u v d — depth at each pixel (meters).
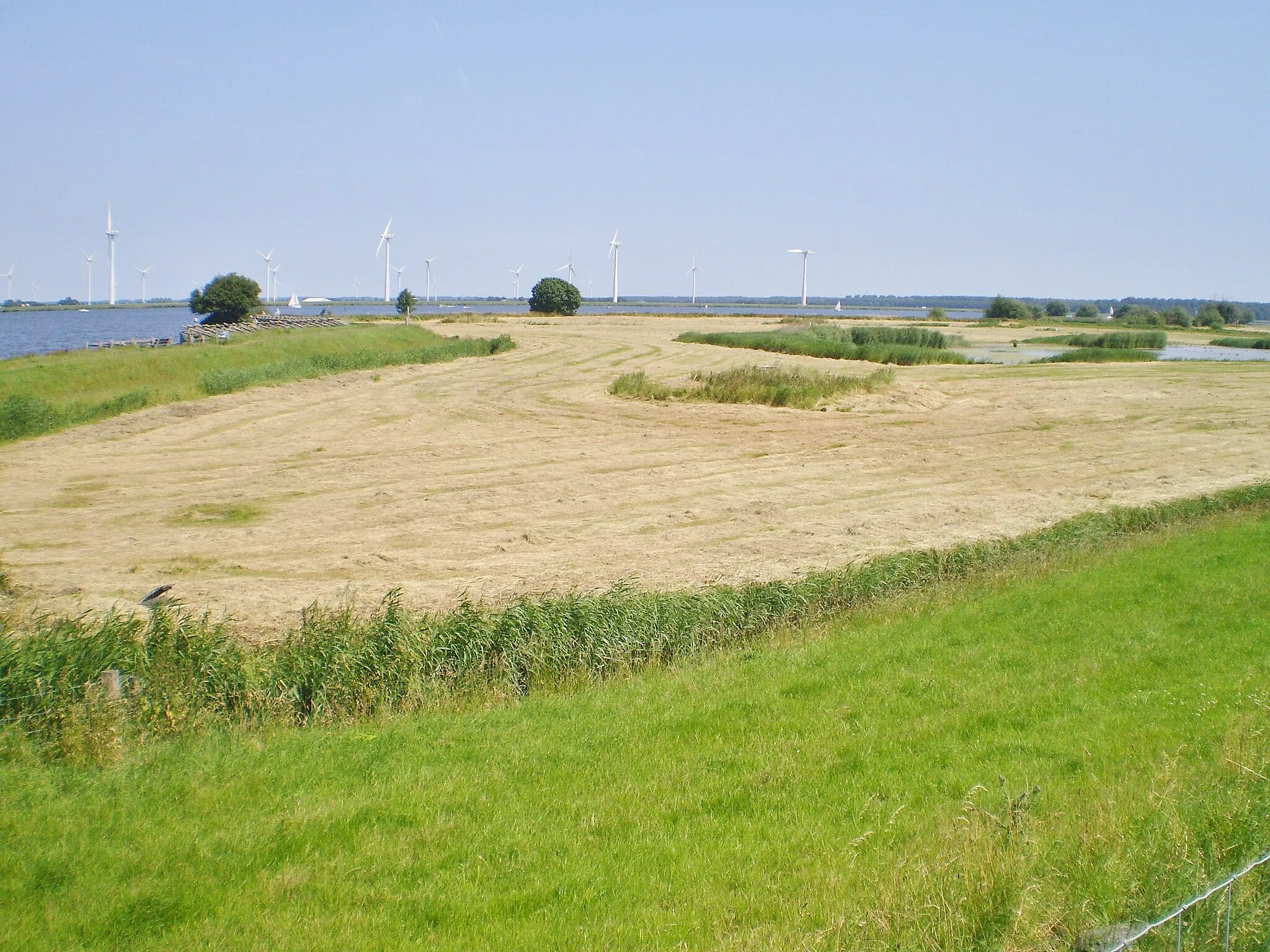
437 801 7.97
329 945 5.92
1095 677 10.70
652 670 12.30
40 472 24.41
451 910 6.29
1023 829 6.57
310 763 8.85
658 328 94.06
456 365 50.88
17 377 33.94
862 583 15.20
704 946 5.77
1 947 5.94
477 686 11.39
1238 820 6.44
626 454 28.22
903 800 7.78
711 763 8.74
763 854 6.95
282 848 7.15
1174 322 124.69
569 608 12.80
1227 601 13.52
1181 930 5.10
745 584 15.84
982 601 14.43
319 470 25.27
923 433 32.47
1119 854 6.13
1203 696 9.79
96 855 7.04
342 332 62.91
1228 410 37.75
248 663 10.95
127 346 50.09
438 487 23.64
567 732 9.76
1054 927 5.55
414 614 14.02
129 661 10.43
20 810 7.69
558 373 47.88
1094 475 26.08
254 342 51.59
